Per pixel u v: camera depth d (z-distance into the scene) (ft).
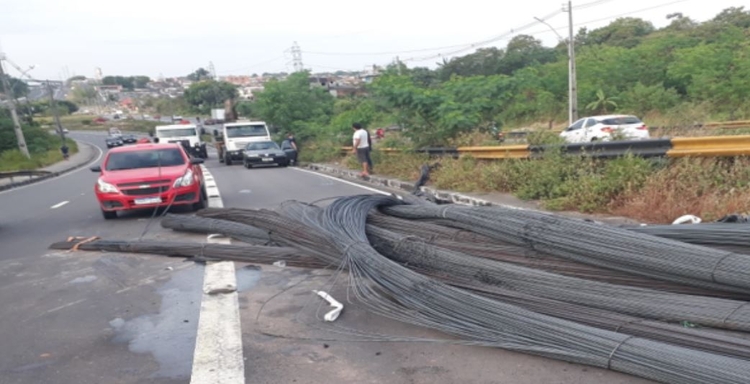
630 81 144.05
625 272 16.29
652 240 15.79
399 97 57.93
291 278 21.58
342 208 23.95
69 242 29.89
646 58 147.84
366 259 19.01
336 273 21.40
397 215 24.41
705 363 11.59
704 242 16.74
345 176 68.64
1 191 80.18
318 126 117.19
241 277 22.08
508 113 111.14
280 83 130.11
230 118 164.35
